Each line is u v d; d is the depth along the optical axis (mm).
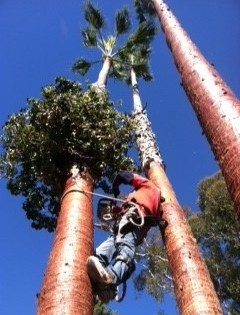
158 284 19594
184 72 5980
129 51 18203
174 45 7039
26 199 8141
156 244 19641
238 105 4535
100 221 5441
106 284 4168
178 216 6602
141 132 9680
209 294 5500
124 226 4703
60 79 8258
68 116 7211
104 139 7355
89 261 4195
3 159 7543
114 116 7840
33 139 7133
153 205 5199
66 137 7156
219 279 19719
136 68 18094
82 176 6621
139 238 4906
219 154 4203
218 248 20266
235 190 3736
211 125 4551
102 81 12398
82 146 7020
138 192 5340
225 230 19641
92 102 7570
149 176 8328
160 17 8750
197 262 5930
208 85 5141
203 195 21953
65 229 5305
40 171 7125
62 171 6980
